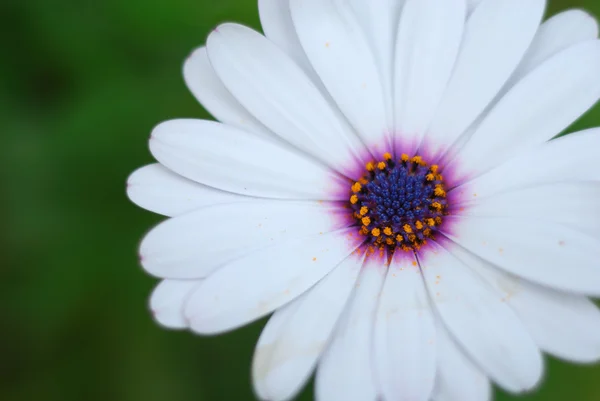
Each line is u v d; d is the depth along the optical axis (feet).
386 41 0.60
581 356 0.56
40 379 0.68
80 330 0.68
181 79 0.69
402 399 0.56
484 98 0.60
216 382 0.67
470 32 0.59
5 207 0.69
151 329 0.68
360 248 0.60
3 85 0.70
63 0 0.69
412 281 0.59
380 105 0.61
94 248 0.69
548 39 0.59
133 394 0.67
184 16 0.69
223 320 0.57
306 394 0.66
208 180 0.59
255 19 0.68
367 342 0.57
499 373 0.56
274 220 0.59
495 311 0.57
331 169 0.61
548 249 0.57
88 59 0.70
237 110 0.60
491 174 0.59
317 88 0.60
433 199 0.61
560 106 0.58
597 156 0.58
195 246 0.58
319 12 0.59
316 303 0.58
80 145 0.69
